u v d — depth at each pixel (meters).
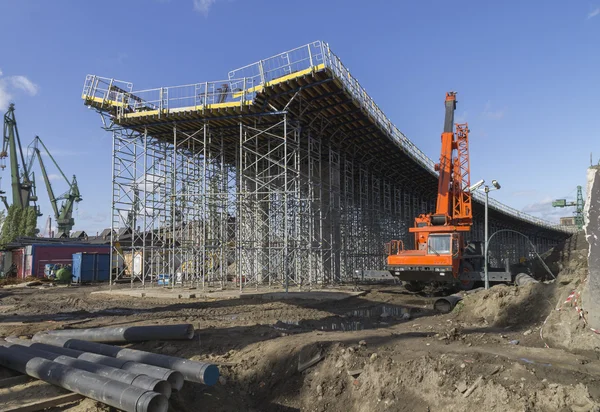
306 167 30.78
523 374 7.73
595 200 9.18
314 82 21.27
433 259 20.77
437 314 16.72
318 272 29.66
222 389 9.57
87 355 9.70
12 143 84.75
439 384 8.21
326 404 9.06
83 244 44.22
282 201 26.02
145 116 25.00
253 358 10.64
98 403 7.94
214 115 24.48
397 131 32.00
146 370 8.58
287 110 23.56
